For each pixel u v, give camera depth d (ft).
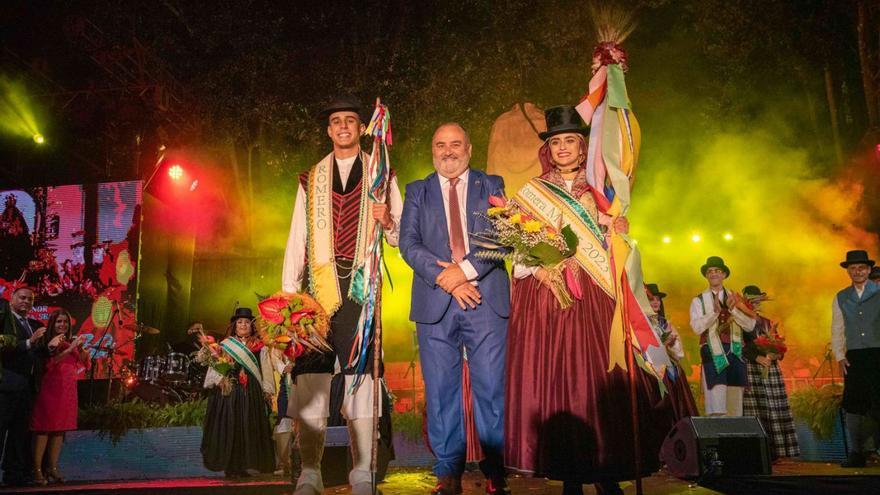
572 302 13.34
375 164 14.56
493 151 26.71
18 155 57.98
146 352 51.01
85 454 27.12
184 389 42.52
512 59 51.65
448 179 14.79
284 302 13.69
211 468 26.05
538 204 14.06
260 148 63.82
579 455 12.65
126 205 49.75
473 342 13.97
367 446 13.74
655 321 13.62
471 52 53.83
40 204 49.60
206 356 26.94
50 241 49.14
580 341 13.16
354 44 58.54
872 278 24.02
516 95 51.24
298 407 13.82
